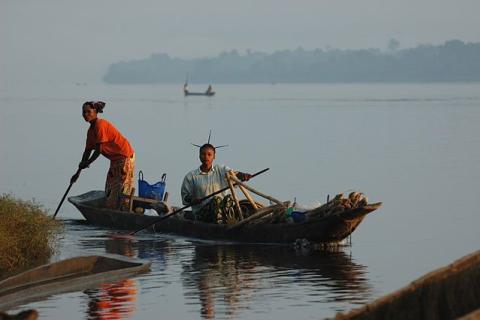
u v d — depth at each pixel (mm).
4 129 144750
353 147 106938
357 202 46312
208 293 37219
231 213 49469
